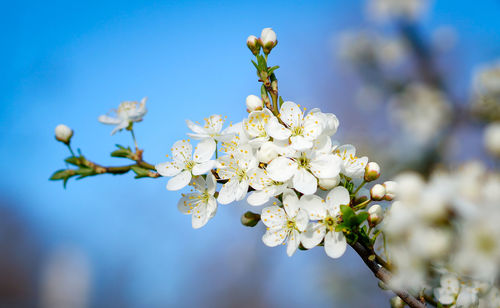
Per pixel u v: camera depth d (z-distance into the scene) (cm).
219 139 32
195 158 32
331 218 30
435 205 26
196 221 32
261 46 34
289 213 30
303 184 30
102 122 35
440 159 74
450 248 27
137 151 34
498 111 69
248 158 31
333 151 31
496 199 26
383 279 30
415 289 30
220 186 34
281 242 30
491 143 32
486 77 68
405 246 27
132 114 35
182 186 32
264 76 33
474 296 30
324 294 77
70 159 33
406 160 78
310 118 31
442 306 31
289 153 31
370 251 30
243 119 31
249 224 33
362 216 29
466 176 28
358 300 75
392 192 31
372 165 31
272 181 31
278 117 31
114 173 34
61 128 34
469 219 26
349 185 31
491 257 26
